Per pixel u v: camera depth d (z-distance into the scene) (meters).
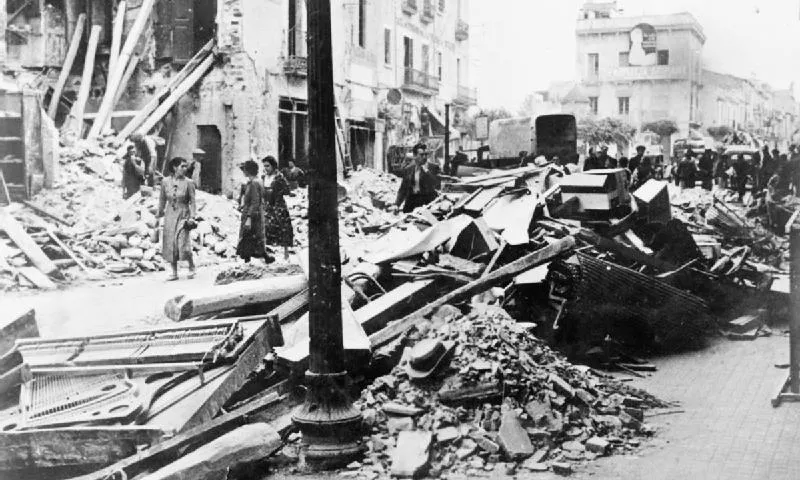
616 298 11.44
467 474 6.63
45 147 18.98
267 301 9.56
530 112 64.50
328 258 6.95
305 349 8.07
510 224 12.22
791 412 8.59
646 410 8.71
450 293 9.55
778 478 6.47
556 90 63.81
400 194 16.59
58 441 6.53
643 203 13.46
